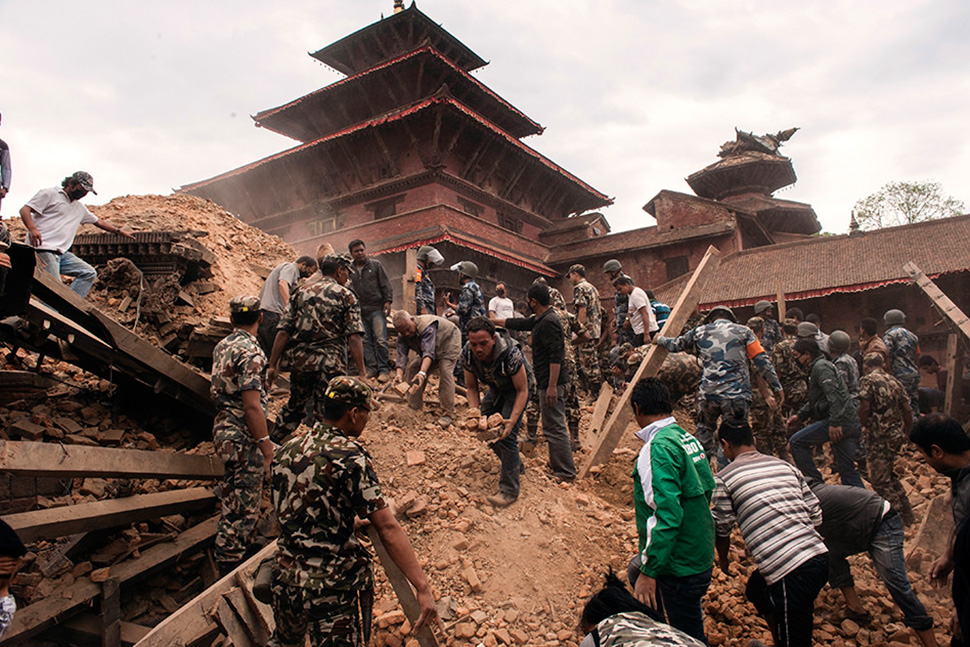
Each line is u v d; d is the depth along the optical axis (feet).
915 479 25.18
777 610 11.89
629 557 16.10
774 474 12.75
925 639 13.34
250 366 14.51
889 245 73.15
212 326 22.65
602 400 28.09
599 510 18.30
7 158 20.42
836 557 14.82
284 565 9.42
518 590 14.24
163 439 21.43
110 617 14.02
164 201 37.40
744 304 73.87
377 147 96.53
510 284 97.25
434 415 21.50
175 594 16.02
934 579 12.23
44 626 13.11
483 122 91.30
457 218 87.56
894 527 13.83
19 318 18.44
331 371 16.90
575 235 110.73
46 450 12.51
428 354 20.88
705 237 94.94
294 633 9.81
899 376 29.58
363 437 19.01
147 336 23.97
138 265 25.59
